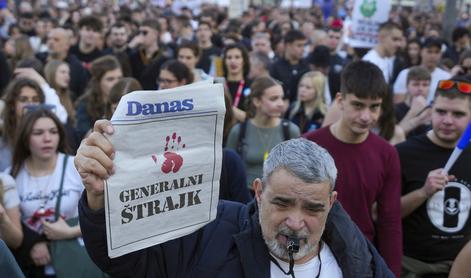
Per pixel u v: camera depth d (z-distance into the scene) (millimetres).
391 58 8164
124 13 15086
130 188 1753
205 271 2053
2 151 4359
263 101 4742
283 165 1901
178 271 2061
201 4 22875
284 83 8281
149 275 2027
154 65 8172
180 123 1807
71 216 3670
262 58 6941
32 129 3643
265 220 1968
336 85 7430
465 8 29172
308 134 3398
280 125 4879
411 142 3645
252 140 4809
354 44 8609
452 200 3482
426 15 20547
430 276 3564
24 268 3615
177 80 5102
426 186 3402
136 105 1712
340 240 2117
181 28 13250
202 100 1817
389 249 3268
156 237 1845
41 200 3643
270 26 16172
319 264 2111
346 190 3248
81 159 1689
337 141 3297
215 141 1892
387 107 4469
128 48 9445
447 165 3344
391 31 7730
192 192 1889
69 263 3547
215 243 2100
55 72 5977
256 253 2045
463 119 3436
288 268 2059
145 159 1771
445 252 3508
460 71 7266
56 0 24531
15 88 4367
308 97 6094
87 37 9164
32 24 12969
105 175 1694
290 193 1880
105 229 1800
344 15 22281
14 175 3721
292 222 1895
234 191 3430
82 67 7859
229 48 6906
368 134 3352
